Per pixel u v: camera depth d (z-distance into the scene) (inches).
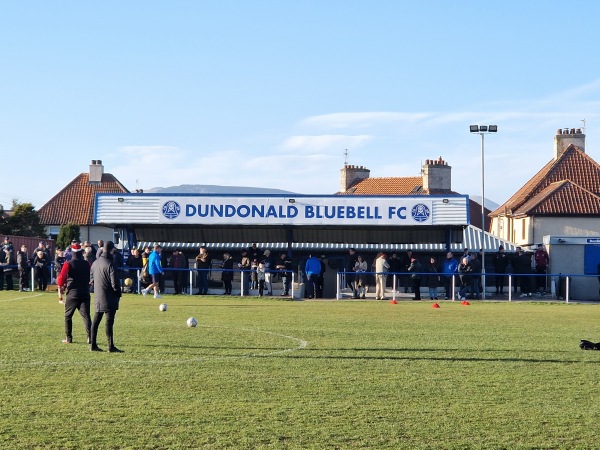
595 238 1776.6
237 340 837.8
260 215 1801.2
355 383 586.2
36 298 1478.8
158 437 429.1
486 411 499.8
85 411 486.9
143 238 1951.3
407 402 523.2
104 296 731.4
